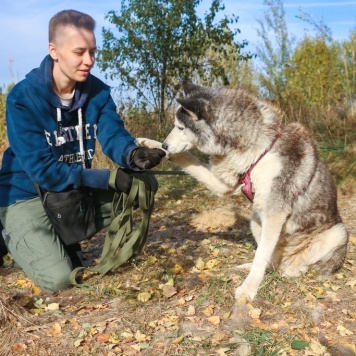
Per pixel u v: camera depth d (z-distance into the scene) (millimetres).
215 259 1896
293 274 1715
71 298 1572
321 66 4418
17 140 1556
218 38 3988
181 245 2109
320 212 1663
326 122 3955
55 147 1615
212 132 1598
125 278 1715
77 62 1535
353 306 1485
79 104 1627
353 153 3361
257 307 1450
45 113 1587
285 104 4250
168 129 3869
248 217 2482
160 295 1561
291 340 1284
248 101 1601
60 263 1624
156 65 4031
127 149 1556
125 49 3932
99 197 1729
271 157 1567
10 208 1663
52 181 1561
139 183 1601
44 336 1336
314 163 1649
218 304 1473
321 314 1423
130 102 4066
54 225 1627
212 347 1255
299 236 1683
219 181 1715
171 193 3096
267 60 4516
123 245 1705
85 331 1344
